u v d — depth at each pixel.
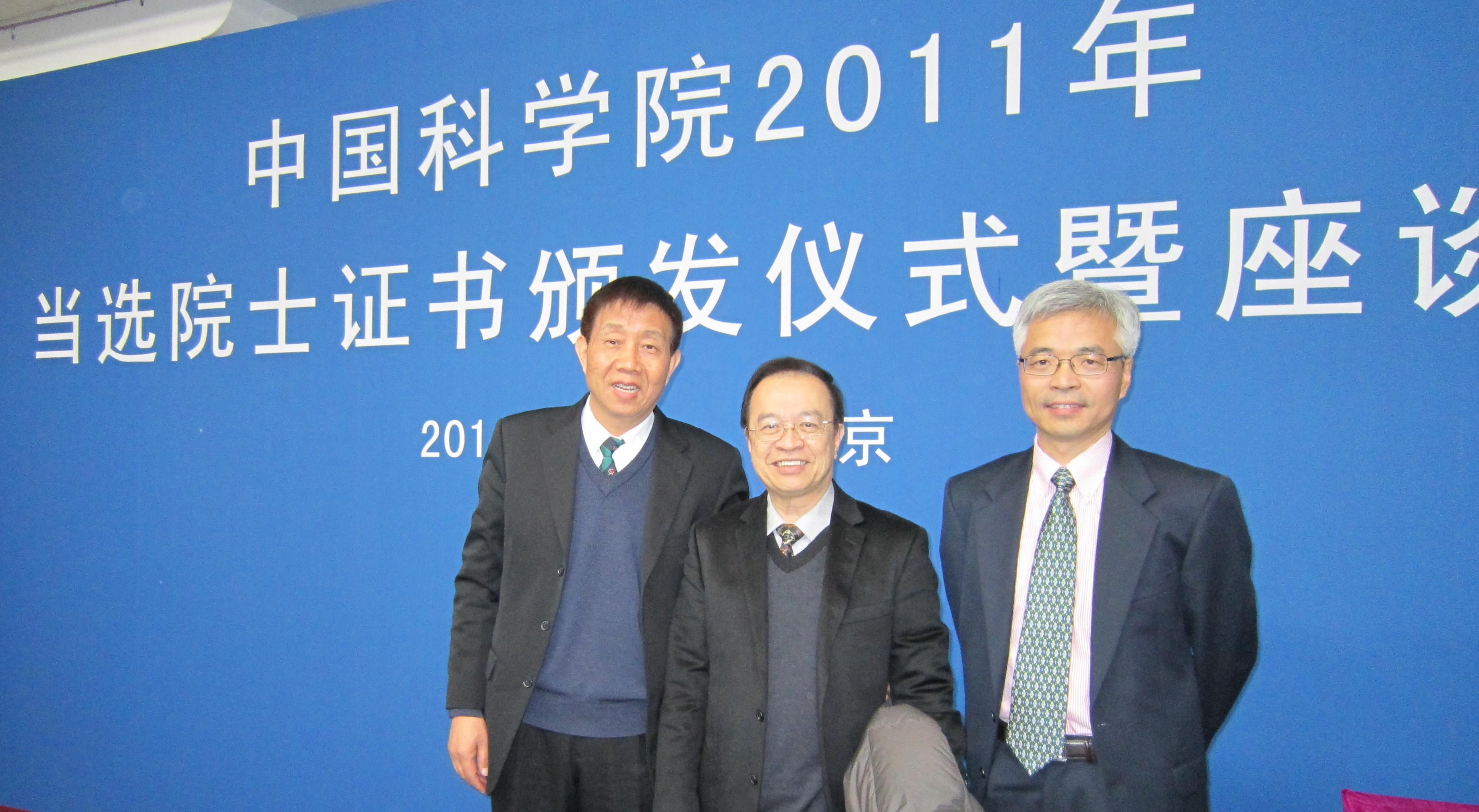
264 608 2.31
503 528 1.67
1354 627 1.54
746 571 1.36
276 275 2.32
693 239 1.95
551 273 2.06
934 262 1.78
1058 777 1.27
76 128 2.54
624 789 1.54
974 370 1.75
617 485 1.58
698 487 1.59
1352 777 1.53
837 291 1.84
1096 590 1.29
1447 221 1.50
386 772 2.18
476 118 2.14
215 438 2.38
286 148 2.32
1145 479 1.33
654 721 1.50
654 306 1.56
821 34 1.86
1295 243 1.57
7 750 2.59
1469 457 1.49
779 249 1.89
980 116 1.75
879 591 1.33
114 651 2.47
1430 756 1.50
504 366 2.10
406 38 2.21
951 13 1.78
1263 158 1.59
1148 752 1.24
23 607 2.58
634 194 2.00
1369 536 1.53
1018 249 1.72
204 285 2.40
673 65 1.98
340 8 2.44
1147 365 1.64
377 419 2.21
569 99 2.06
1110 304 1.32
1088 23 1.69
